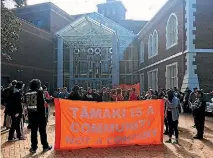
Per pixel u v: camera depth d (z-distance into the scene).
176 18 20.42
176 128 8.75
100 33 34.12
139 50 35.03
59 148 7.80
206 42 18.25
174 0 20.28
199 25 18.27
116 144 8.31
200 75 18.02
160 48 24.80
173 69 21.88
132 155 7.16
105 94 12.78
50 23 39.84
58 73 34.66
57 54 35.62
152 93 12.19
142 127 8.53
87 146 8.07
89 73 36.88
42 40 34.56
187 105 16.42
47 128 11.62
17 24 20.94
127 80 35.59
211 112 15.31
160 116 8.70
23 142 8.70
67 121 7.93
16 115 8.87
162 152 7.49
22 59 30.72
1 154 7.20
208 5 18.48
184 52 18.66
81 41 35.66
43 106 7.60
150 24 27.73
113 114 8.34
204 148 7.97
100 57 36.88
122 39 35.00
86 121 8.11
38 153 7.36
